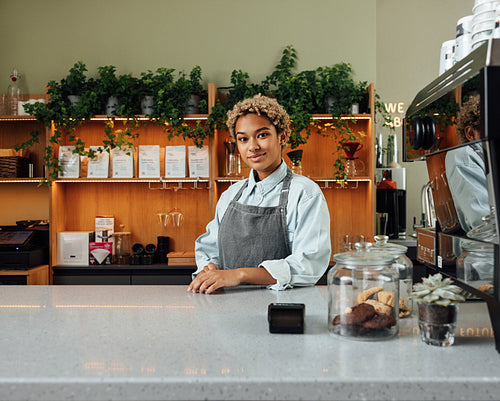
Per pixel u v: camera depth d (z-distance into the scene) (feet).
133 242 12.96
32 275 11.31
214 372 2.68
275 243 5.70
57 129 12.14
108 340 3.32
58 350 3.10
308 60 12.74
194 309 4.25
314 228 5.42
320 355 2.97
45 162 12.81
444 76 3.96
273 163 5.90
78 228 13.00
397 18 13.35
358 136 12.56
